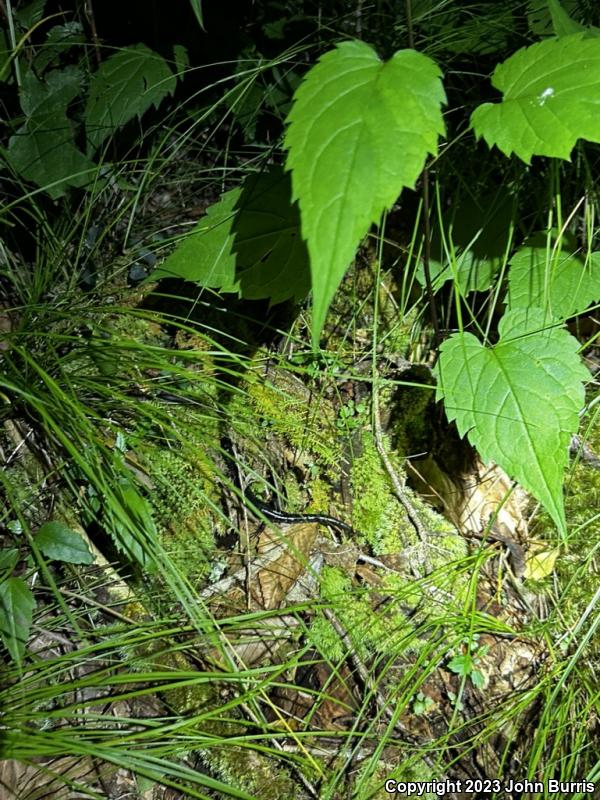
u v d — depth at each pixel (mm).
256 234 447
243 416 506
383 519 475
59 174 495
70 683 363
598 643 423
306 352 521
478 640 432
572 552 460
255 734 390
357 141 237
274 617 433
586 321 546
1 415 458
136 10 582
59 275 542
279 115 579
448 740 397
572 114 286
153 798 374
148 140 602
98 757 370
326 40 563
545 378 363
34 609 422
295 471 496
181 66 524
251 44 582
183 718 381
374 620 433
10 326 511
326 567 458
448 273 480
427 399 508
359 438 504
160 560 402
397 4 568
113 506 364
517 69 317
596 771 358
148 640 410
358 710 406
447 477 475
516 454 353
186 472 478
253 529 465
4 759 348
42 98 495
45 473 458
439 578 449
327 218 225
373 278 571
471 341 390
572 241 452
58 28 550
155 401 499
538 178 510
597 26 495
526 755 389
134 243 587
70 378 447
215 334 547
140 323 544
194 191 622
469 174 529
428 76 249
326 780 378
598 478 475
